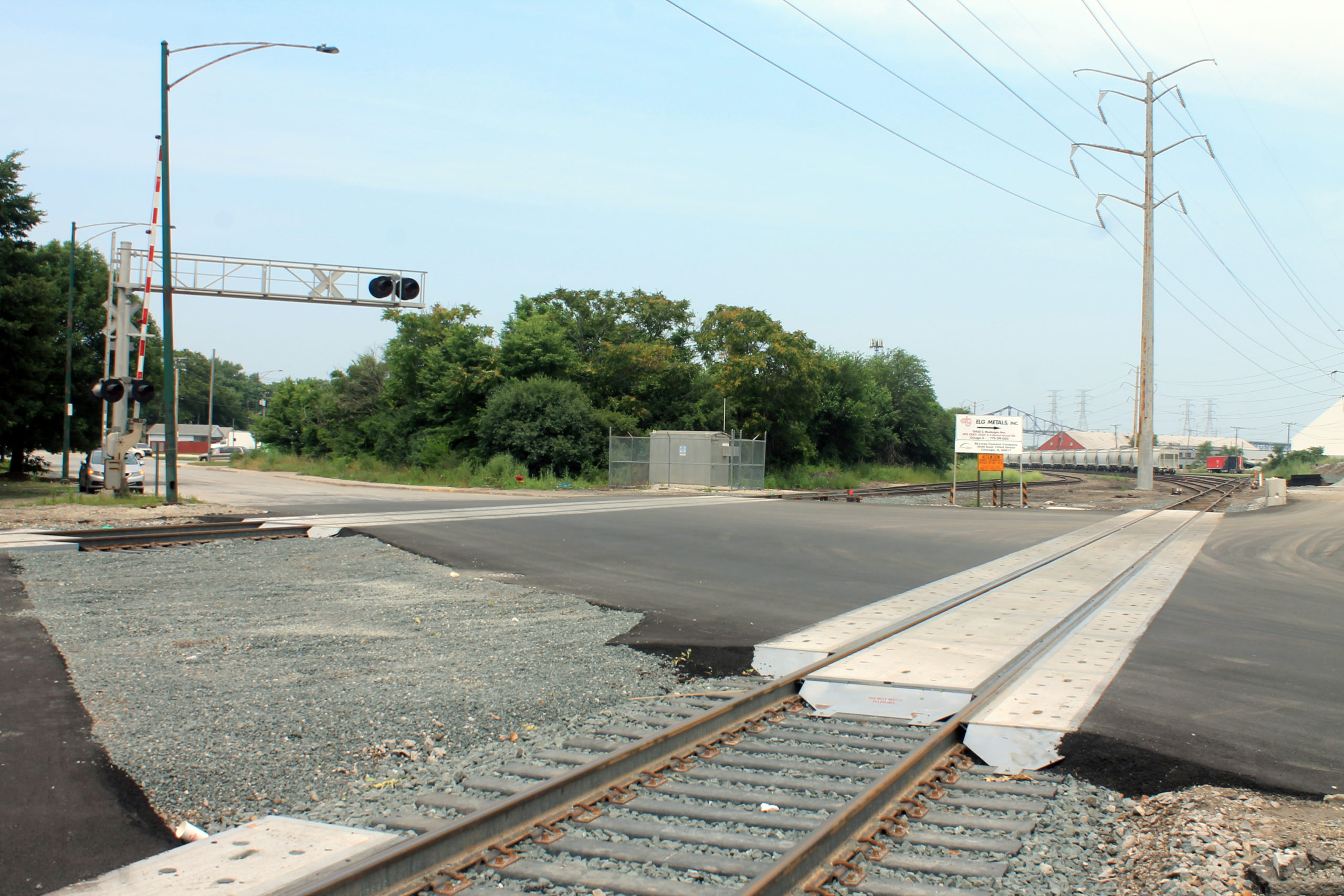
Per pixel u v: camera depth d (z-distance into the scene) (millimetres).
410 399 62938
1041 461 148875
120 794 5910
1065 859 5348
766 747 7211
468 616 12656
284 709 8000
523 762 6812
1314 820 5500
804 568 17641
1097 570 17406
